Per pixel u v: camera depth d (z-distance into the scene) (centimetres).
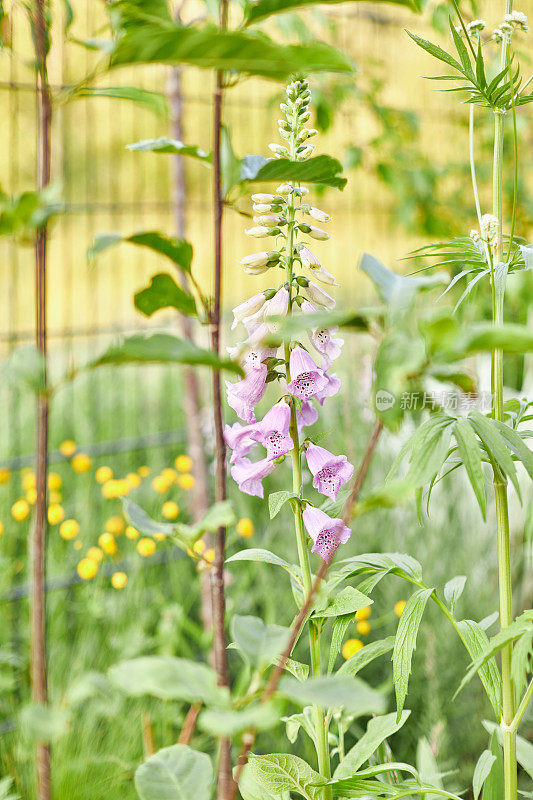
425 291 73
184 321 362
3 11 106
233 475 136
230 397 133
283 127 134
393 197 466
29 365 71
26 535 330
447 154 469
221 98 84
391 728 149
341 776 147
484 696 279
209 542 303
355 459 369
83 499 367
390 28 446
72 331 328
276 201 130
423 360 70
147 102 91
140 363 74
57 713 68
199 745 245
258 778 137
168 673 68
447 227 414
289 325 69
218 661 85
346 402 356
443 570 308
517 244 140
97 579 292
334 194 449
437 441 110
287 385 130
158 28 69
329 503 138
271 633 75
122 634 281
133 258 477
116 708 233
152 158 429
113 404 473
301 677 138
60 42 191
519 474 296
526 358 331
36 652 73
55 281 479
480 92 137
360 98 400
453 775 244
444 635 282
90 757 225
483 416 115
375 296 427
